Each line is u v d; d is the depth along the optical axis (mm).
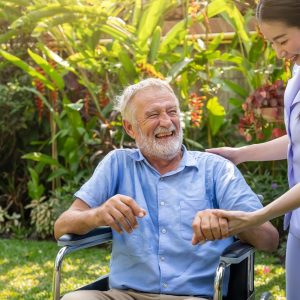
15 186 6852
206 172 2635
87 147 6078
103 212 2352
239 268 2512
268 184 5477
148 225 2576
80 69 5758
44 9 4910
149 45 5562
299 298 2482
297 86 2361
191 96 5301
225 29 6562
